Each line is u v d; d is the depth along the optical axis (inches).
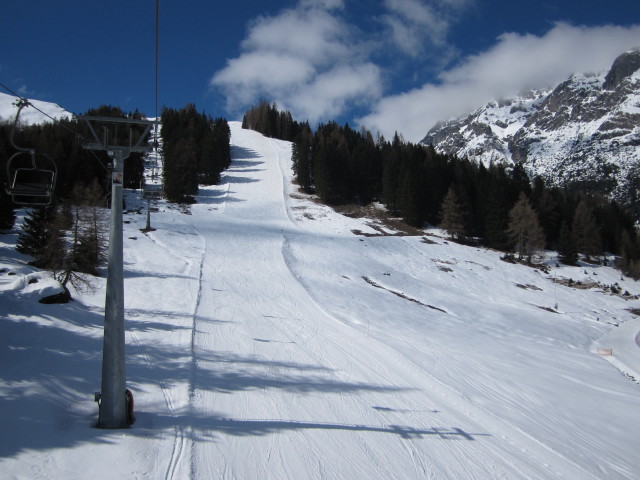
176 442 349.1
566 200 3430.1
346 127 4576.8
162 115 4136.3
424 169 3134.8
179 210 2379.4
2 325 533.6
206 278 1208.8
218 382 504.7
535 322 1337.4
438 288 1610.5
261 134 5036.9
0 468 278.7
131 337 633.0
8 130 2215.8
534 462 392.5
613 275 2433.6
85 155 2116.1
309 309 987.3
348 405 477.7
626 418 550.9
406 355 692.1
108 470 296.7
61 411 373.4
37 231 1200.8
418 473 353.4
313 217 2544.3
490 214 2596.0
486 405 520.1
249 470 327.9
